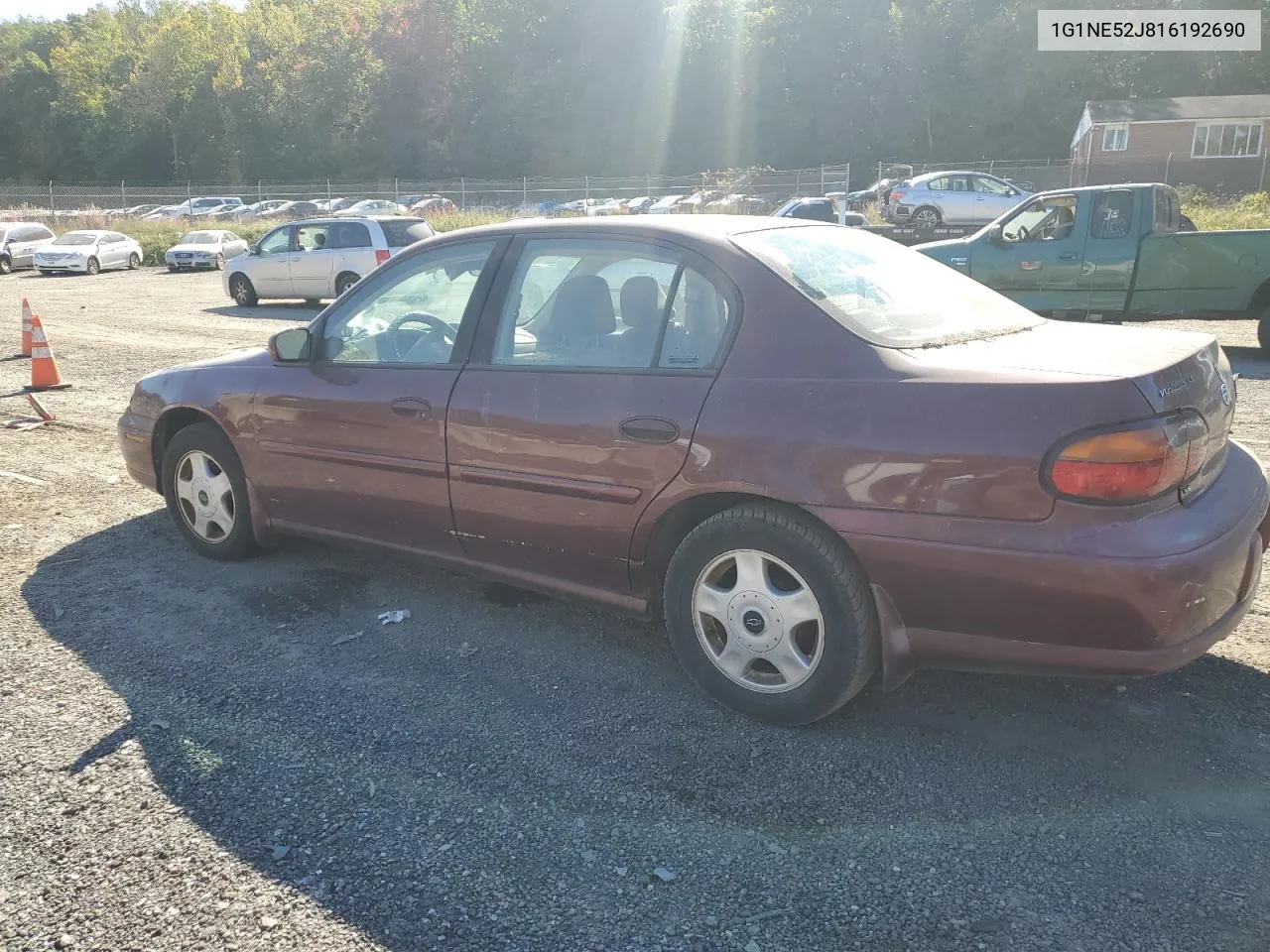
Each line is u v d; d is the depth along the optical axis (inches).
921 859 102.6
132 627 162.7
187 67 3147.1
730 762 121.2
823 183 1277.1
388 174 2942.9
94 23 3858.3
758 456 120.6
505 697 138.3
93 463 271.6
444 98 2822.3
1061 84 2289.6
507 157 2812.5
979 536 108.8
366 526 167.2
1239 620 116.0
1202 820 107.7
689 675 139.8
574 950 91.1
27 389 387.9
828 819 109.5
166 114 3213.6
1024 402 107.5
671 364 131.3
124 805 113.7
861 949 90.5
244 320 627.5
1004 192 1099.3
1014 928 92.4
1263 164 1531.7
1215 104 1736.0
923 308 133.9
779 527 121.2
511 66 2795.3
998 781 115.7
